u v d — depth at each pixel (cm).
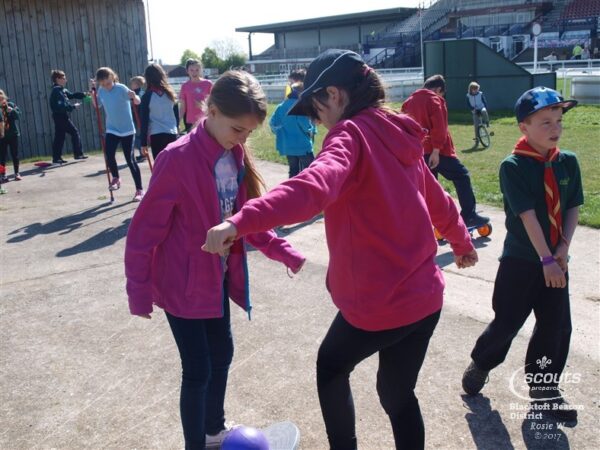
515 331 342
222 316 293
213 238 192
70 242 723
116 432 349
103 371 415
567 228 329
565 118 1858
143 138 849
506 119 1917
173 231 281
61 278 597
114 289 565
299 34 7331
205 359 290
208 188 277
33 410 372
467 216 672
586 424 339
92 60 1554
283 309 505
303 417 356
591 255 603
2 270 625
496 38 5159
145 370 415
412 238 242
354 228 239
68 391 392
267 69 6153
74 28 1520
